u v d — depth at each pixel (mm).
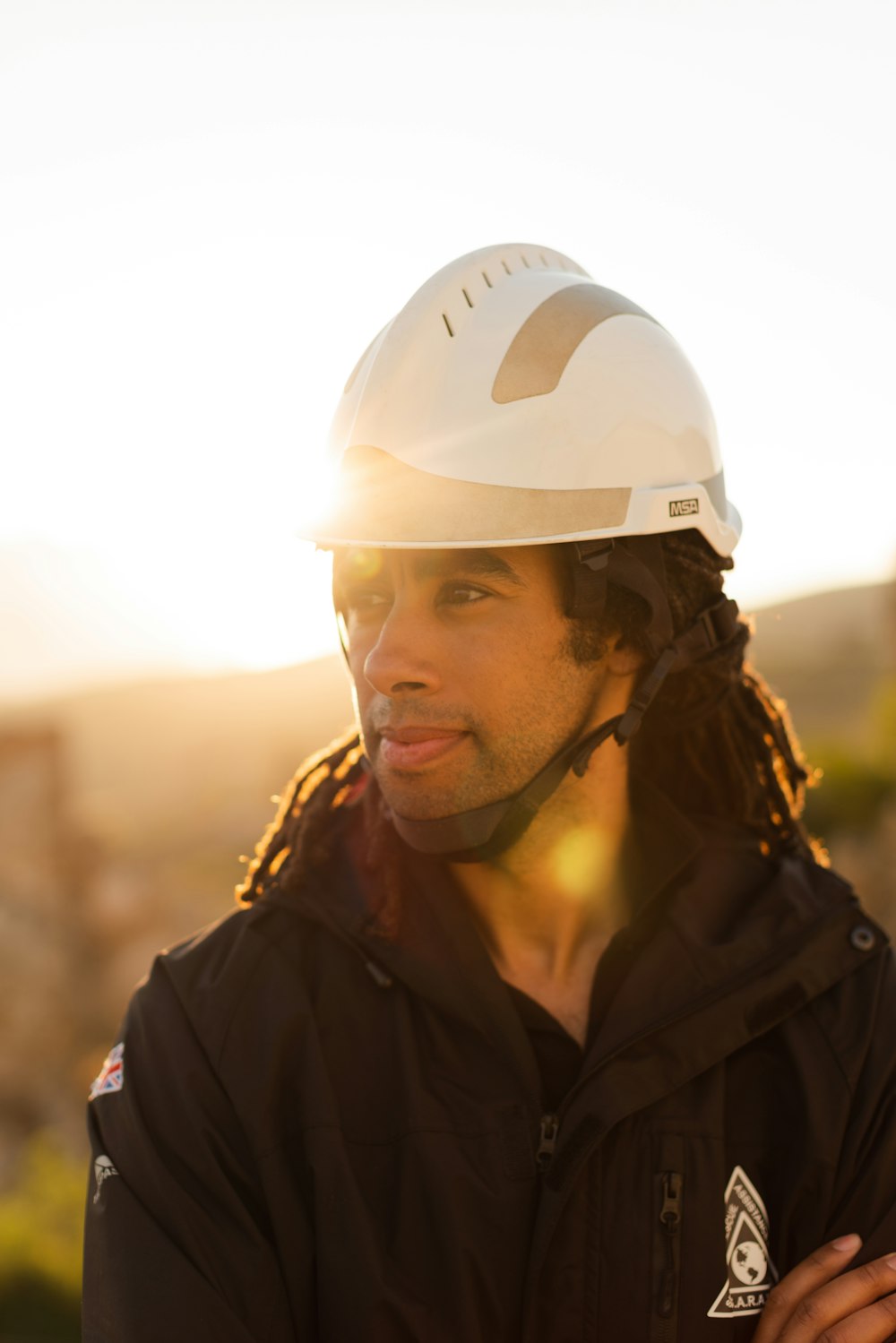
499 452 1563
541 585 1563
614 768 1732
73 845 17547
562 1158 1496
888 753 14602
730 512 1897
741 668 1873
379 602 1596
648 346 1719
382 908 1627
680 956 1633
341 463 1613
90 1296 1502
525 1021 1619
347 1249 1483
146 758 40281
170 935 17578
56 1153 13125
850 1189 1569
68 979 16203
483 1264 1486
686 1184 1533
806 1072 1610
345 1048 1602
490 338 1602
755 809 1959
